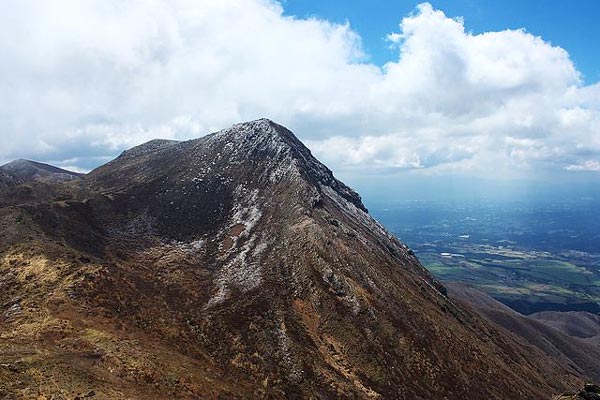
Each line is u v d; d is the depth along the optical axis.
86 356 44.97
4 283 64.50
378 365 72.38
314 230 102.50
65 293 61.53
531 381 97.38
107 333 53.09
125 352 48.28
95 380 39.38
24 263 70.50
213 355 63.28
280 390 59.72
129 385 41.69
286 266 93.94
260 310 78.50
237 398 51.03
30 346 43.91
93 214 110.50
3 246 76.75
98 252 90.38
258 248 103.44
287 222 111.75
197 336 66.50
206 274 93.06
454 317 110.19
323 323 78.88
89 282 66.62
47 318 53.19
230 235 113.06
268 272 92.44
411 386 71.12
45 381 35.75
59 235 88.75
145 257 97.12
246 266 95.94
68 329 51.16
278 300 82.44
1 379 33.56
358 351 74.06
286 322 76.06
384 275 101.25
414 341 81.56
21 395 32.31
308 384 63.38
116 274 74.94
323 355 71.50
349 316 81.31
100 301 62.97
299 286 87.19
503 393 81.50
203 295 82.06
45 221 92.62
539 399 87.06
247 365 63.56
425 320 90.44
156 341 58.72
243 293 83.88
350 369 70.31
